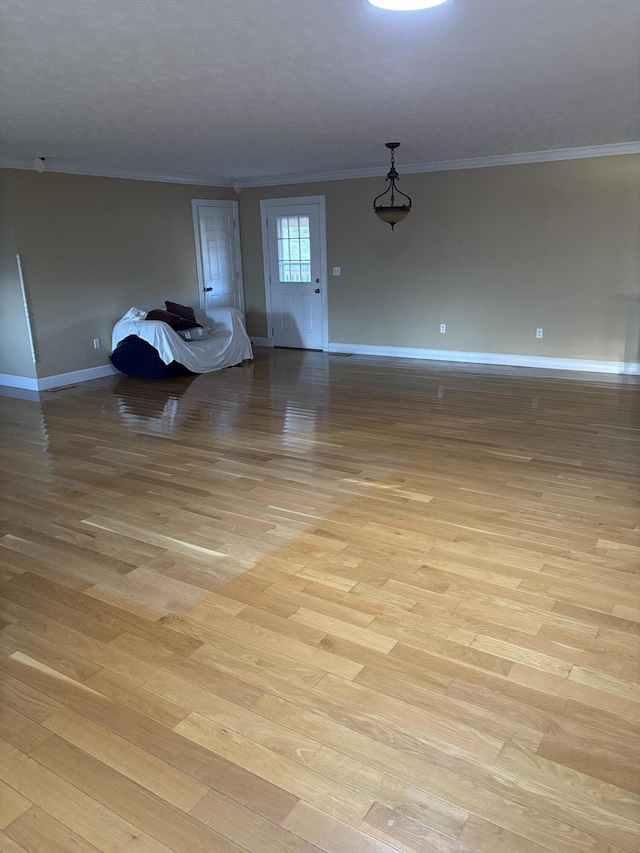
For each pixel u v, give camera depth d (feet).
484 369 23.71
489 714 6.46
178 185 25.96
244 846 5.11
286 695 6.81
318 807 5.45
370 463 13.69
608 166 20.97
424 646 7.54
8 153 19.35
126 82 11.68
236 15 8.45
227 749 6.10
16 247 20.67
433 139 18.54
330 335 28.37
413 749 6.05
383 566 9.37
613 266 21.71
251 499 11.91
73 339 22.82
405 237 25.34
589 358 22.85
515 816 5.33
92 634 7.93
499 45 9.95
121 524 10.97
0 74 11.07
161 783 5.73
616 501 11.45
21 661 7.46
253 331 30.63
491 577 8.98
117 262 23.98
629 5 8.36
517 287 23.57
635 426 16.01
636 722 6.31
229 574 9.25
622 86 12.63
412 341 26.35
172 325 23.65
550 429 15.88
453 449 14.49
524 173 22.40
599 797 5.49
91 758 6.03
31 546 10.23
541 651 7.39
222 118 14.89
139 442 15.57
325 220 27.02
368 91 12.67
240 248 29.60
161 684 7.02
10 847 5.16
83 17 8.41
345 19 8.66
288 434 15.93
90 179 22.56
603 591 8.57
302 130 16.61
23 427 17.12
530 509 11.18
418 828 5.24
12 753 6.11
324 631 7.87
